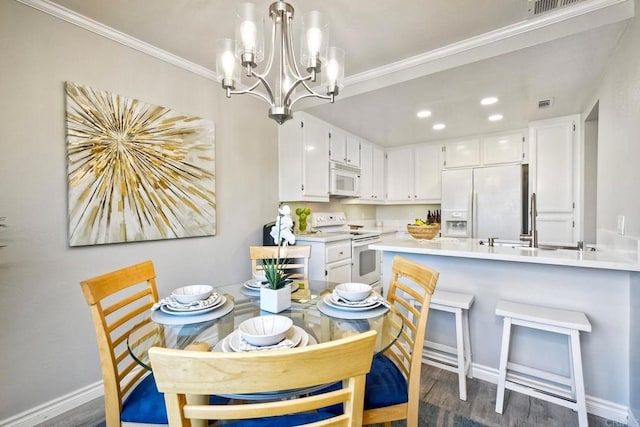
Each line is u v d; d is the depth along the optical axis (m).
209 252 2.55
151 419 1.07
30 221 1.64
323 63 1.46
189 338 1.14
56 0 1.67
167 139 2.24
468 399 1.81
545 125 3.35
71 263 1.79
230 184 2.74
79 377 1.83
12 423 1.59
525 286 1.90
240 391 0.58
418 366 1.17
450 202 4.00
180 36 2.04
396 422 1.62
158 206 2.18
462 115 3.25
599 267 1.52
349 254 3.51
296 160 3.20
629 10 1.62
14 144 1.58
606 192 2.15
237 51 1.31
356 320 1.28
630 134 1.68
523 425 1.58
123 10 1.76
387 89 2.55
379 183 4.75
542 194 3.35
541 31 1.85
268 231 2.92
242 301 1.56
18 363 1.61
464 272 2.12
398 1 1.68
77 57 1.81
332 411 1.03
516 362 1.95
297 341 0.99
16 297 1.60
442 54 2.20
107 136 1.91
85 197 1.82
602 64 2.09
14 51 1.58
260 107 3.04
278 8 1.37
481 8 1.74
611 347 1.65
